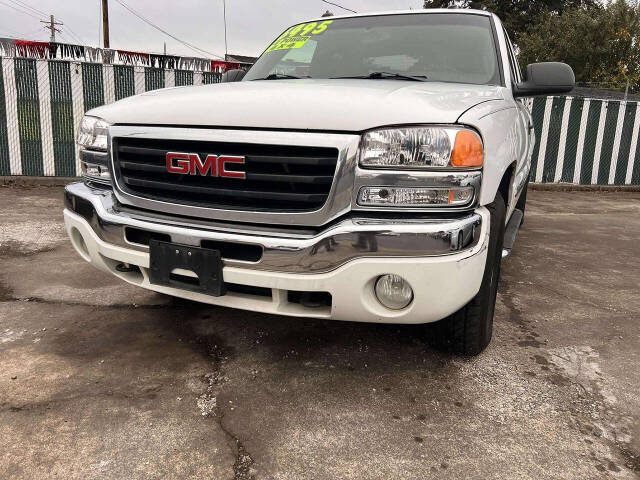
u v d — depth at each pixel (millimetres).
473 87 2609
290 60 3420
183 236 2162
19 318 3045
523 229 6074
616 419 2131
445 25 3324
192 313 3156
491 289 2477
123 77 8555
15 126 8328
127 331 2895
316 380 2395
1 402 2168
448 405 2211
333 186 1957
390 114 1948
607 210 7871
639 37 20766
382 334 2873
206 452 1885
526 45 22875
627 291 3789
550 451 1921
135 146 2342
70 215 2635
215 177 2117
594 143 10336
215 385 2342
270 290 2166
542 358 2652
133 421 2059
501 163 2299
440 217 1956
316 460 1853
